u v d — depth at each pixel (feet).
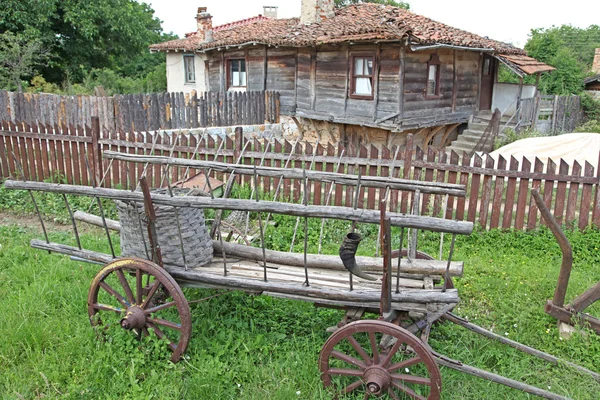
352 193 26.55
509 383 12.53
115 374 13.30
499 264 21.53
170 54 82.64
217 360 13.67
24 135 32.91
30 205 29.45
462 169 24.94
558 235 15.33
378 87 50.19
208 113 49.49
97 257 15.26
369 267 13.89
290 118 61.05
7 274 19.30
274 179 28.12
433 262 13.34
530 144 37.01
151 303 14.88
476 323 16.65
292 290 13.25
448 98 54.95
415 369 13.67
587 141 35.27
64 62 102.01
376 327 11.83
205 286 14.46
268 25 69.51
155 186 30.37
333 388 12.77
